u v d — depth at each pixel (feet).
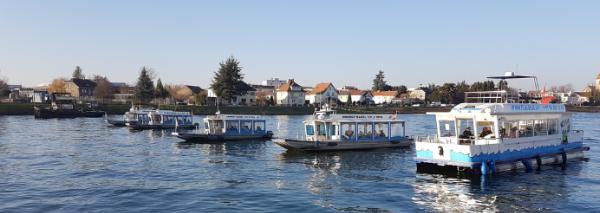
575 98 592.19
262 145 179.83
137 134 228.84
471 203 83.46
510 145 107.45
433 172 110.01
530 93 133.08
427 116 453.58
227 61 475.31
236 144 183.32
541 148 116.37
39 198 86.84
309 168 121.90
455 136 110.11
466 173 102.99
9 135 213.87
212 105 470.80
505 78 123.85
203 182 102.42
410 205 82.23
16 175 110.42
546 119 118.73
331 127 157.99
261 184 100.48
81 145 175.94
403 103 611.47
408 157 142.00
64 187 96.48
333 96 597.52
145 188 95.50
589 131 246.06
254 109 454.40
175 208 79.92
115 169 119.85
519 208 80.59
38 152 153.38
